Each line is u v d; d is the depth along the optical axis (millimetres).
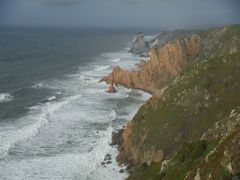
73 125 93562
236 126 42000
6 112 102500
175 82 89000
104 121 97750
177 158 50344
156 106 83562
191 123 72688
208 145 47219
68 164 71125
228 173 29438
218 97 75312
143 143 74062
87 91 133500
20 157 73125
